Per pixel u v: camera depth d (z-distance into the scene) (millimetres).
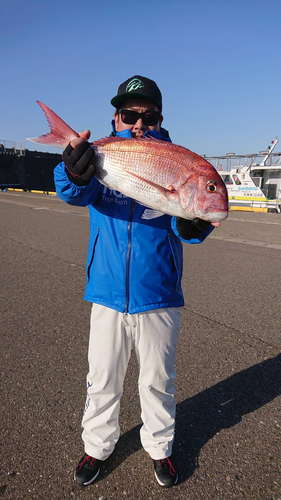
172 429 1929
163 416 1888
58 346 3242
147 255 1784
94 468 1857
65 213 14359
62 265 6102
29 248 7449
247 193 19969
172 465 1878
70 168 1530
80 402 2459
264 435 2201
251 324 3779
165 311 1846
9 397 2496
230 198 20547
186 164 1561
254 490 1822
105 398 1884
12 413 2330
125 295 1781
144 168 1585
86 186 1674
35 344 3270
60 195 1690
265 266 6352
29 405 2414
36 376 2760
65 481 1849
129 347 1887
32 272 5645
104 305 1818
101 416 1907
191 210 1541
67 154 1526
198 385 2699
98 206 1844
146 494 1796
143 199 1603
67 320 3812
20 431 2174
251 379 2787
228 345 3316
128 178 1604
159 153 1578
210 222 1573
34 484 1822
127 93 1770
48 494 1772
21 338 3381
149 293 1783
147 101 1831
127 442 2145
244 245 8492
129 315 1787
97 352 1848
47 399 2484
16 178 39812
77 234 9250
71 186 1623
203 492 1812
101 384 1852
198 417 2359
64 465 1944
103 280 1829
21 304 4254
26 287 4902
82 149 1517
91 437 1902
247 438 2176
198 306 4281
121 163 1608
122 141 1619
